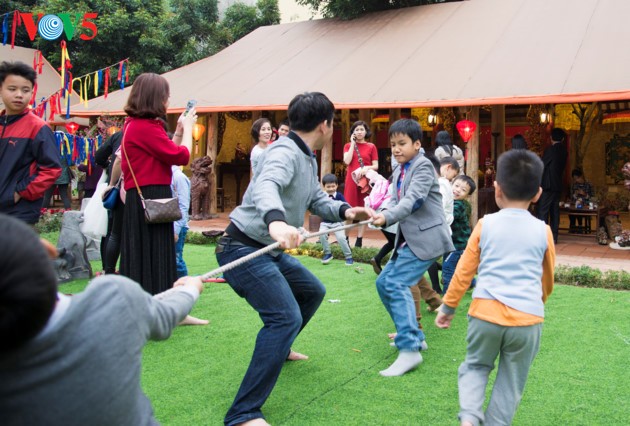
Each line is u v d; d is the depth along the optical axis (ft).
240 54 45.27
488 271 8.27
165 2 61.87
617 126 48.14
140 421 4.62
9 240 3.72
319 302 10.96
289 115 9.89
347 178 26.66
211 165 39.55
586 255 26.53
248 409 8.88
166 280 13.41
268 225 8.14
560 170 30.01
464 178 17.44
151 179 13.21
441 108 46.34
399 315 11.81
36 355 3.90
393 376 11.37
